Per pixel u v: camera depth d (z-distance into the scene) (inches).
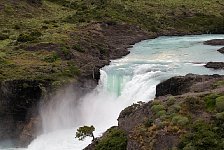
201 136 1307.8
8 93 2444.6
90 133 1841.8
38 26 4052.7
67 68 2684.5
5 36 3614.7
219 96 1469.0
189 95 1584.6
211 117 1379.2
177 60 3048.7
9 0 4840.1
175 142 1343.5
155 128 1428.4
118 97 2615.7
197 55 3253.0
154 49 3690.9
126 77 2652.6
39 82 2438.5
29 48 3127.5
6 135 2493.8
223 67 2650.1
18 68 2657.5
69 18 4441.4
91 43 3472.0
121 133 1579.7
